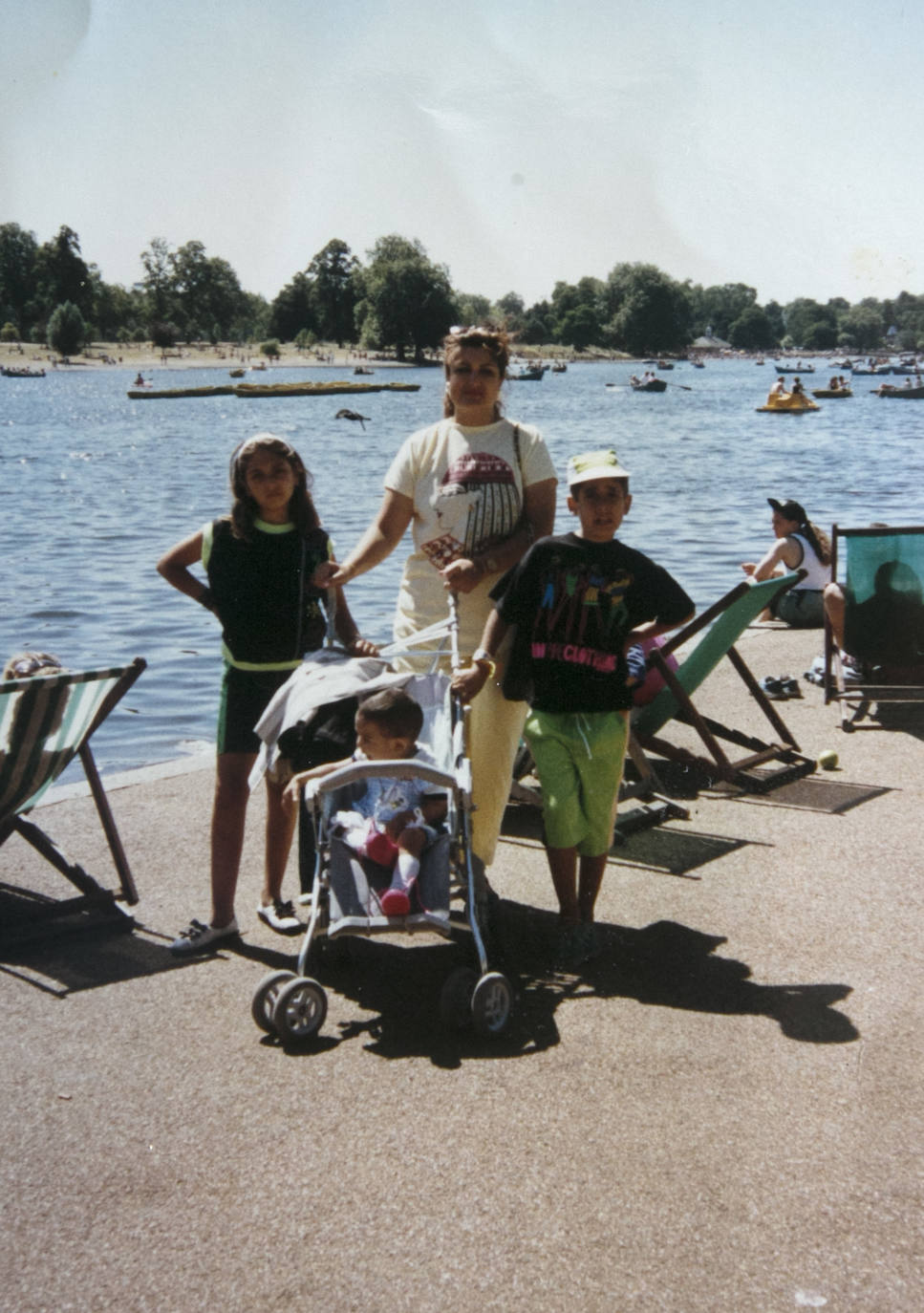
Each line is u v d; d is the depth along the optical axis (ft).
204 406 242.78
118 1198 9.80
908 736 22.41
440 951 14.35
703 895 15.64
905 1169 10.01
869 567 23.52
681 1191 9.78
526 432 14.65
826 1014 12.51
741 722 23.36
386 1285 8.81
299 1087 11.33
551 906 15.62
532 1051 11.93
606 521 13.56
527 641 13.85
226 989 13.32
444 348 14.60
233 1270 8.99
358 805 12.91
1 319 573.33
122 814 18.79
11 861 17.08
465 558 14.40
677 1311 8.53
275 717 13.62
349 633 15.20
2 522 75.46
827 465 113.39
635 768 19.88
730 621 18.76
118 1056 11.94
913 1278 8.82
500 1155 10.27
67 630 42.65
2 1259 9.14
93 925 14.80
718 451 131.75
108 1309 8.63
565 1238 9.25
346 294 577.02
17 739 13.87
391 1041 12.20
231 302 589.73
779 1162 10.12
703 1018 12.52
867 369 477.36
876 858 16.66
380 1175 10.03
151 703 32.68
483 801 14.02
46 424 189.37
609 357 620.90
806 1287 8.73
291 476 14.05
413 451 14.76
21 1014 12.80
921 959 13.64
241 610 14.08
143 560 59.31
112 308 589.73
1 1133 10.69
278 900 14.90
